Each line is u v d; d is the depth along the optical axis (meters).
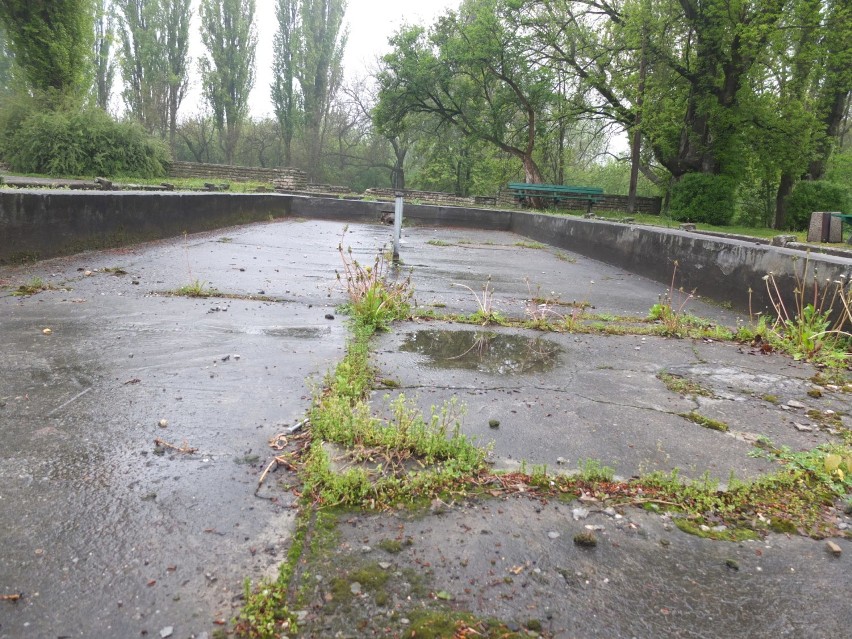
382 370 4.01
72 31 21.78
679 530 2.32
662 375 4.29
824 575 2.09
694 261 8.00
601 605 1.88
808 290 5.77
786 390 4.07
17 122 20.89
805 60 19.53
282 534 2.12
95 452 2.61
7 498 2.23
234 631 1.68
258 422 3.01
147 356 3.96
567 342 5.12
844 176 29.88
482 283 8.22
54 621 1.67
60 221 7.29
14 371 3.52
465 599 1.86
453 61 27.38
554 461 2.81
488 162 34.38
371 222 19.91
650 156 30.14
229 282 6.70
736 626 1.83
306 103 44.16
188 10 41.88
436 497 2.43
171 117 42.91
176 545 2.02
